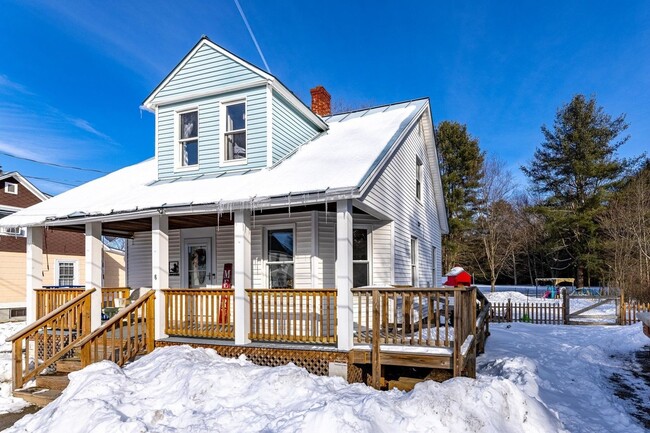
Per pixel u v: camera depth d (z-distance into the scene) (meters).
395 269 9.95
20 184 19.58
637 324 13.02
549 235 33.47
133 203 8.52
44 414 5.49
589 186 32.97
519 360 7.45
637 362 8.81
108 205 8.88
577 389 6.85
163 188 9.45
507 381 5.20
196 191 8.49
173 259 10.73
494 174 35.22
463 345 6.45
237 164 9.65
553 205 34.12
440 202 16.94
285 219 9.09
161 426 4.81
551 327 14.14
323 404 4.79
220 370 5.88
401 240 10.66
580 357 9.09
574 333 12.48
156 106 10.66
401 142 9.80
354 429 4.15
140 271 11.77
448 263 34.59
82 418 4.95
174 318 8.73
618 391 6.82
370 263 9.62
